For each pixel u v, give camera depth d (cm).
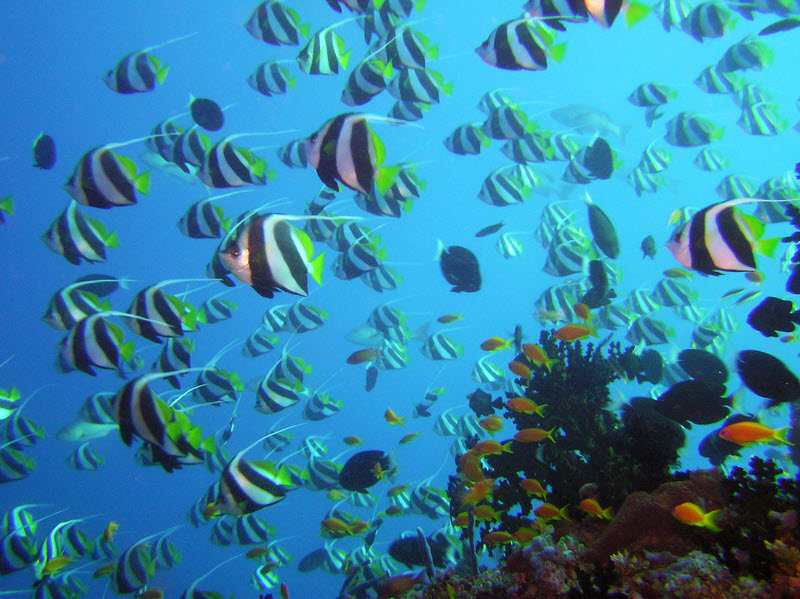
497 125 159
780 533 82
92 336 111
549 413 127
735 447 115
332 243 174
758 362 101
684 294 171
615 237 128
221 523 169
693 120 177
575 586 86
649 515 90
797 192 163
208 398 156
